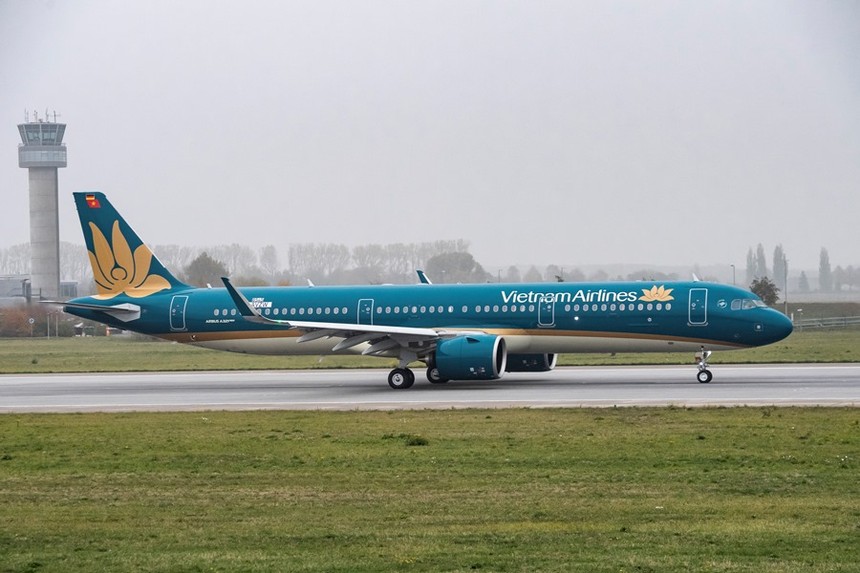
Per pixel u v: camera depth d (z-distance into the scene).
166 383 144.88
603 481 58.66
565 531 46.06
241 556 42.88
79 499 56.78
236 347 141.62
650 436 75.94
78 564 42.31
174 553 43.78
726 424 81.69
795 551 41.91
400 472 63.22
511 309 127.69
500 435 78.44
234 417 96.56
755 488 55.72
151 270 146.62
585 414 90.44
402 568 40.53
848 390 110.06
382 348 125.94
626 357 177.12
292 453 72.25
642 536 44.88
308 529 47.78
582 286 127.75
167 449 75.94
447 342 121.19
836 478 58.19
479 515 50.03
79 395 128.88
